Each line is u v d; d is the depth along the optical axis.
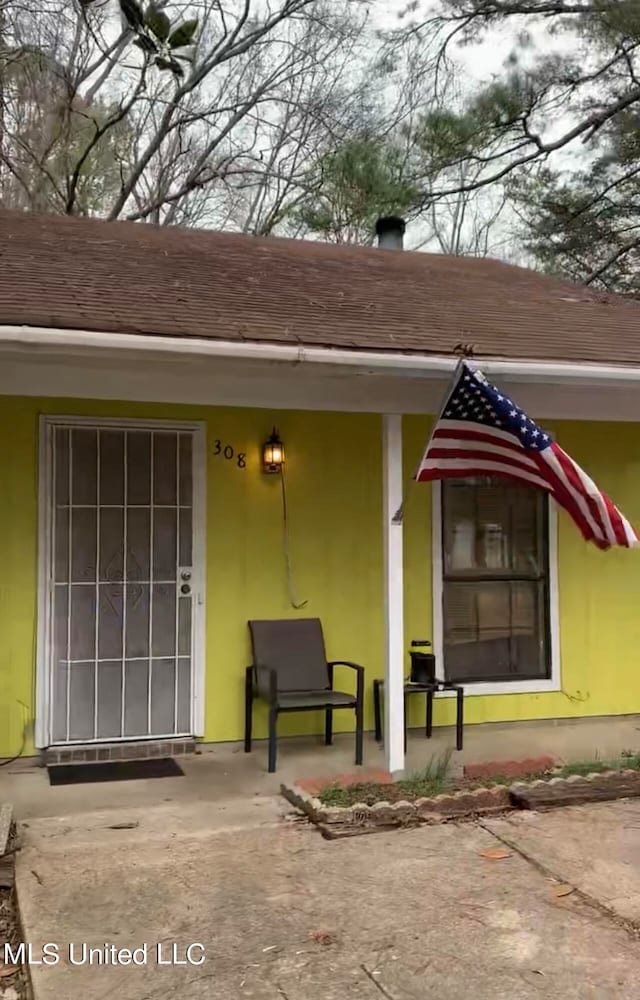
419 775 4.97
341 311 5.79
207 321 4.87
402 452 6.09
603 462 6.79
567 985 2.83
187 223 17.88
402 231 10.29
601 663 6.78
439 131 13.51
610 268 14.75
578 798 4.63
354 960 2.98
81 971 2.90
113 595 5.66
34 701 5.46
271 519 6.05
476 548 6.55
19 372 4.90
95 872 3.71
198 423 5.87
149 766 5.45
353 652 6.21
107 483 5.66
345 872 3.72
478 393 4.61
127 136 17.33
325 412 6.18
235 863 3.82
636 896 3.49
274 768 5.34
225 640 5.91
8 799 4.78
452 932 3.18
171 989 2.79
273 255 8.06
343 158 13.98
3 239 6.83
